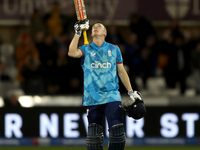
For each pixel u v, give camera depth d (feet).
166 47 153.07
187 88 152.56
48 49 147.23
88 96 74.84
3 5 170.40
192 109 129.08
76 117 127.65
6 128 127.34
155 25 175.22
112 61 75.36
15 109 127.54
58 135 127.65
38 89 140.56
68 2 169.58
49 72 142.10
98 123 75.61
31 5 170.81
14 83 151.53
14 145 127.44
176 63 151.64
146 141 128.16
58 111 127.65
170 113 128.77
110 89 74.90
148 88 150.82
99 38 75.41
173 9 175.94
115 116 74.28
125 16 173.27
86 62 75.15
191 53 153.17
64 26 158.40
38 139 127.75
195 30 176.76
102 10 171.53
